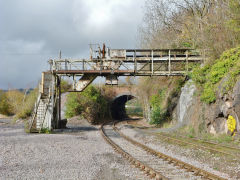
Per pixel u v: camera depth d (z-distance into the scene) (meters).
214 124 14.75
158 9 27.97
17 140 14.00
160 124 26.70
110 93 46.00
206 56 17.88
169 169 8.20
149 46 31.64
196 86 17.50
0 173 7.41
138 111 88.56
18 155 9.99
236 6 14.74
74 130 22.92
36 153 10.54
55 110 22.84
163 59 20.66
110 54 20.80
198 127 16.58
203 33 17.86
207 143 12.73
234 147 10.81
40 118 21.11
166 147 13.30
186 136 15.95
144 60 20.80
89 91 35.81
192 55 20.89
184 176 7.33
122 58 20.73
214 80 14.80
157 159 10.03
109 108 46.84
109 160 9.87
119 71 20.55
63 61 21.36
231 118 12.77
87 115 35.00
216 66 14.89
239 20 14.66
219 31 16.62
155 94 30.48
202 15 22.61
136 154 11.26
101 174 7.82
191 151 11.25
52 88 21.53
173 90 25.52
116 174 7.78
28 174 7.45
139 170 8.15
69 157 10.03
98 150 12.20
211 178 6.88
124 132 22.91
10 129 21.83
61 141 14.22
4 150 10.73
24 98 46.59
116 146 12.79
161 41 29.66
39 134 18.09
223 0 16.53
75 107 34.88
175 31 27.39
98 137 18.00
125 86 45.91
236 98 12.13
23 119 33.09
